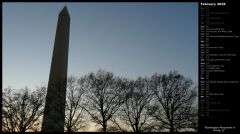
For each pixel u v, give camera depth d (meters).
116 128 50.09
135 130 48.97
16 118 45.62
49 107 43.69
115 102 51.12
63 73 45.59
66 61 46.59
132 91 51.25
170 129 45.84
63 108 44.47
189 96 47.44
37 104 46.84
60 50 46.12
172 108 46.88
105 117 50.19
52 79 44.78
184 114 46.00
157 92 49.16
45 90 47.94
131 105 50.62
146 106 49.72
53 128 42.88
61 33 47.00
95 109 50.78
